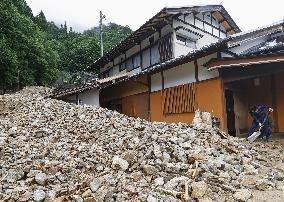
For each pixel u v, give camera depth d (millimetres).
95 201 5180
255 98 14344
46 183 5859
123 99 21969
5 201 5055
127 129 10289
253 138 11375
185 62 14070
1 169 6480
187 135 9523
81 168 6758
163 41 20578
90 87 20656
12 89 32688
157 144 8297
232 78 12555
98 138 9281
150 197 5383
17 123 11375
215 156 8039
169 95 16141
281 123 13539
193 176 6574
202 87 13711
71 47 57219
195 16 21609
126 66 26656
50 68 41906
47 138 9148
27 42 35969
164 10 18469
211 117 12125
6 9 34250
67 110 14172
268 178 6867
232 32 25281
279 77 13633
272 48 12219
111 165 6910
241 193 5859
